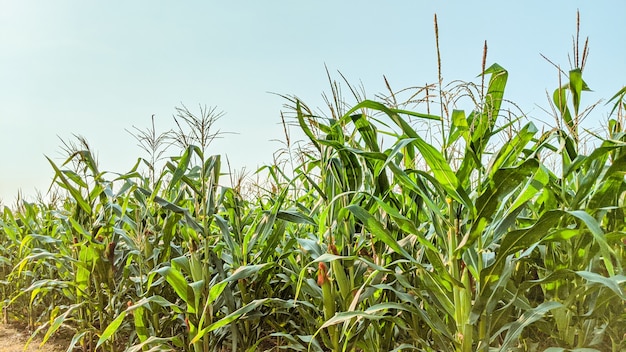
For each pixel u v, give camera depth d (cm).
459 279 190
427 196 202
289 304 245
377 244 237
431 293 200
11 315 453
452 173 176
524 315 185
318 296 238
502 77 218
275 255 312
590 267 204
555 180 229
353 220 243
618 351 208
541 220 163
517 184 171
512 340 180
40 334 410
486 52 186
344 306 226
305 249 248
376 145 225
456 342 186
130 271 337
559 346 197
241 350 278
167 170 278
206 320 254
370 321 227
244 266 246
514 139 186
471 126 190
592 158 177
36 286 317
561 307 191
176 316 284
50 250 407
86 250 314
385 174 233
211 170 279
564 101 225
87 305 337
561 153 206
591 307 197
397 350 204
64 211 419
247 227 350
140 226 307
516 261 193
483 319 185
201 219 303
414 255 246
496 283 185
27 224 432
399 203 242
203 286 258
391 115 195
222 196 281
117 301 325
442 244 202
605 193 191
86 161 313
